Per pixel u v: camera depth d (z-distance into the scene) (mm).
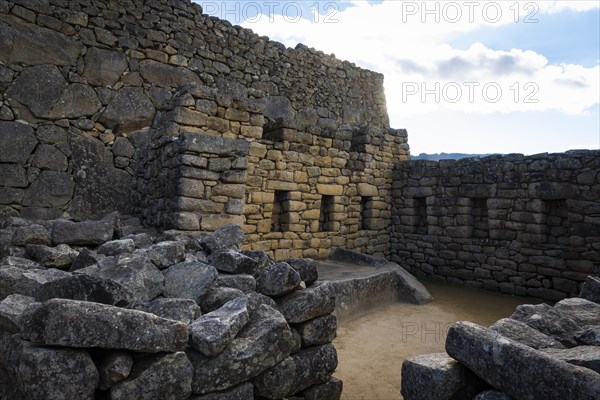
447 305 8023
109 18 7988
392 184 12109
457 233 10469
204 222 5191
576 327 2959
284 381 3123
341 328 6176
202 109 6578
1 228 5133
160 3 8797
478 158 10188
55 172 7078
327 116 12805
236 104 7160
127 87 8086
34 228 4242
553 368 2012
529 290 9047
